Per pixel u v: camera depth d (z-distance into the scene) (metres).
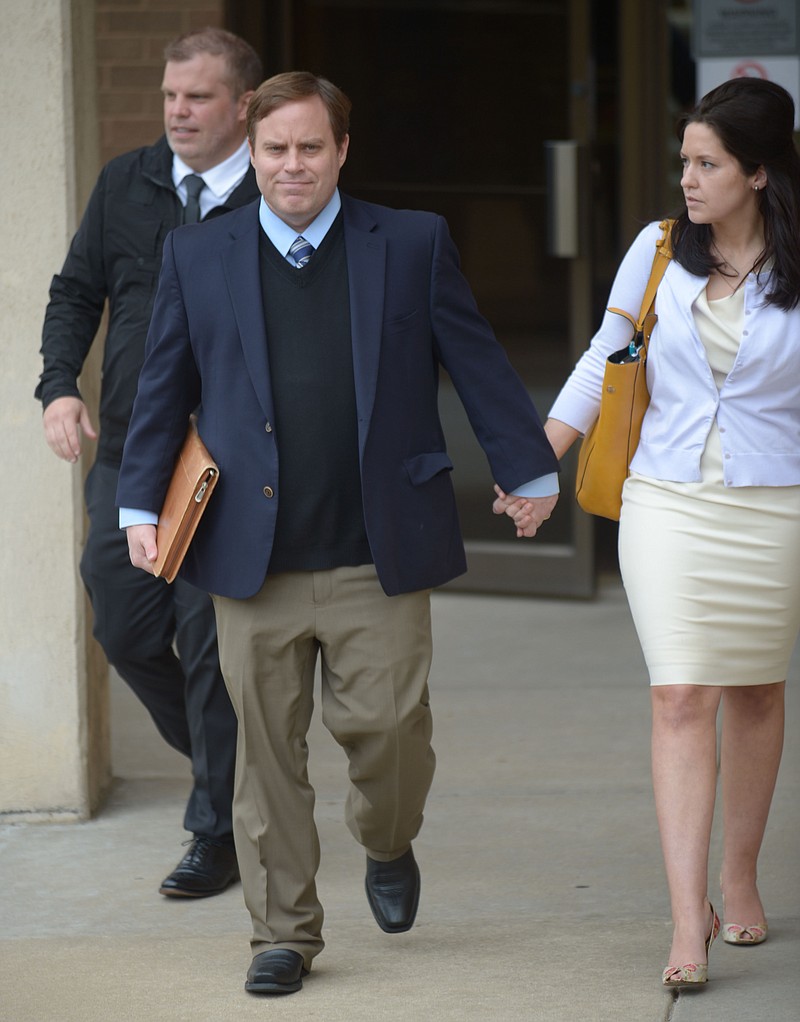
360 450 12.95
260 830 13.46
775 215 12.94
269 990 13.49
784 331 13.02
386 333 13.13
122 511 13.68
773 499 13.22
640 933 14.77
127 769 19.75
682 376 13.30
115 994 13.77
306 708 13.65
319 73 27.44
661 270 13.48
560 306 26.97
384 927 14.44
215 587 13.27
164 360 13.50
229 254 13.19
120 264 15.82
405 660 13.36
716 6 21.53
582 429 14.34
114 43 26.25
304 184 12.73
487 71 26.86
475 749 20.36
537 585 27.53
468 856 16.86
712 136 12.80
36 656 17.78
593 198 26.39
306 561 13.19
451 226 27.34
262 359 12.99
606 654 24.48
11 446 17.45
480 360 13.47
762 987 13.48
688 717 13.23
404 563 13.25
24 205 17.11
